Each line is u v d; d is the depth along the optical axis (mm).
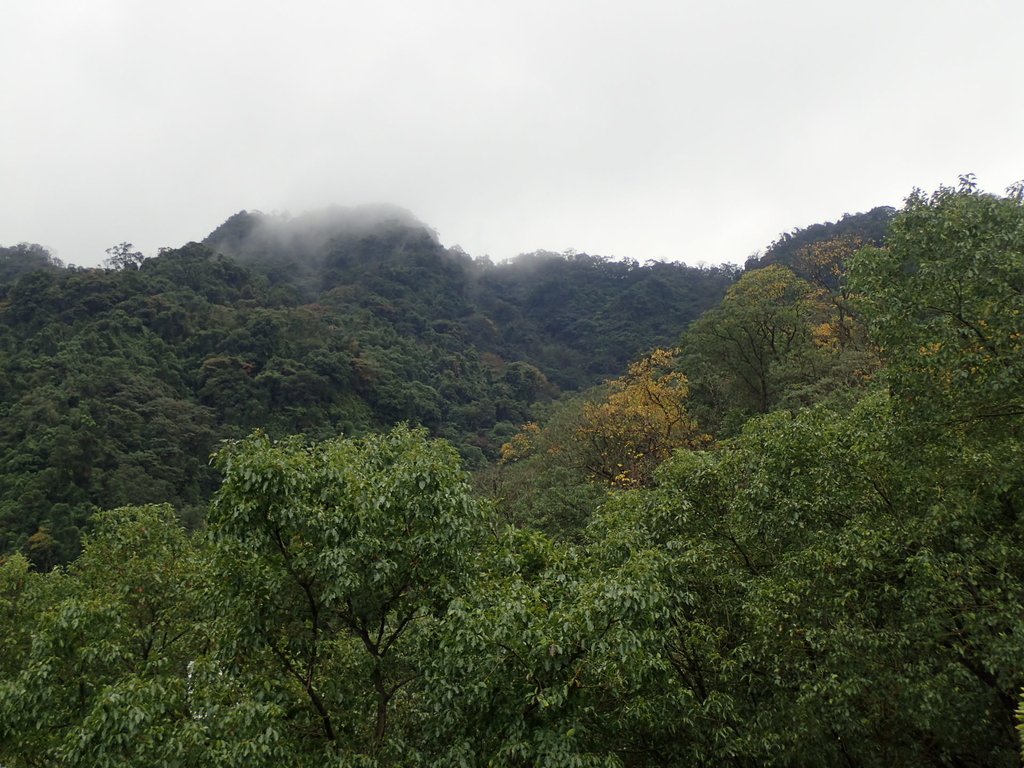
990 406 10734
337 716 10320
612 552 11578
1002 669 8930
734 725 10766
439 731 9344
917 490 11125
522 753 8086
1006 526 11008
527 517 28766
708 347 36250
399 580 9797
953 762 10359
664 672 9445
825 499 11625
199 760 8172
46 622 11156
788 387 31688
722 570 11984
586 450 34594
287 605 9727
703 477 12922
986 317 10430
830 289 46625
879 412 13047
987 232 10539
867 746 10195
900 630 10180
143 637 13258
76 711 10586
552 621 8625
